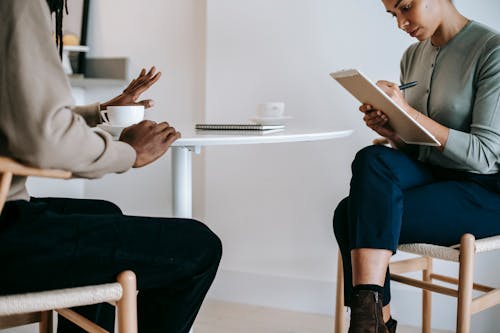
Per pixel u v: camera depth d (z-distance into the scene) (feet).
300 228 7.69
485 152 4.82
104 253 3.30
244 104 7.77
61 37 4.14
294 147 7.61
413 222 4.82
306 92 7.48
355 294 4.34
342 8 7.23
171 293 3.59
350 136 7.35
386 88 4.75
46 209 3.30
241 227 7.97
